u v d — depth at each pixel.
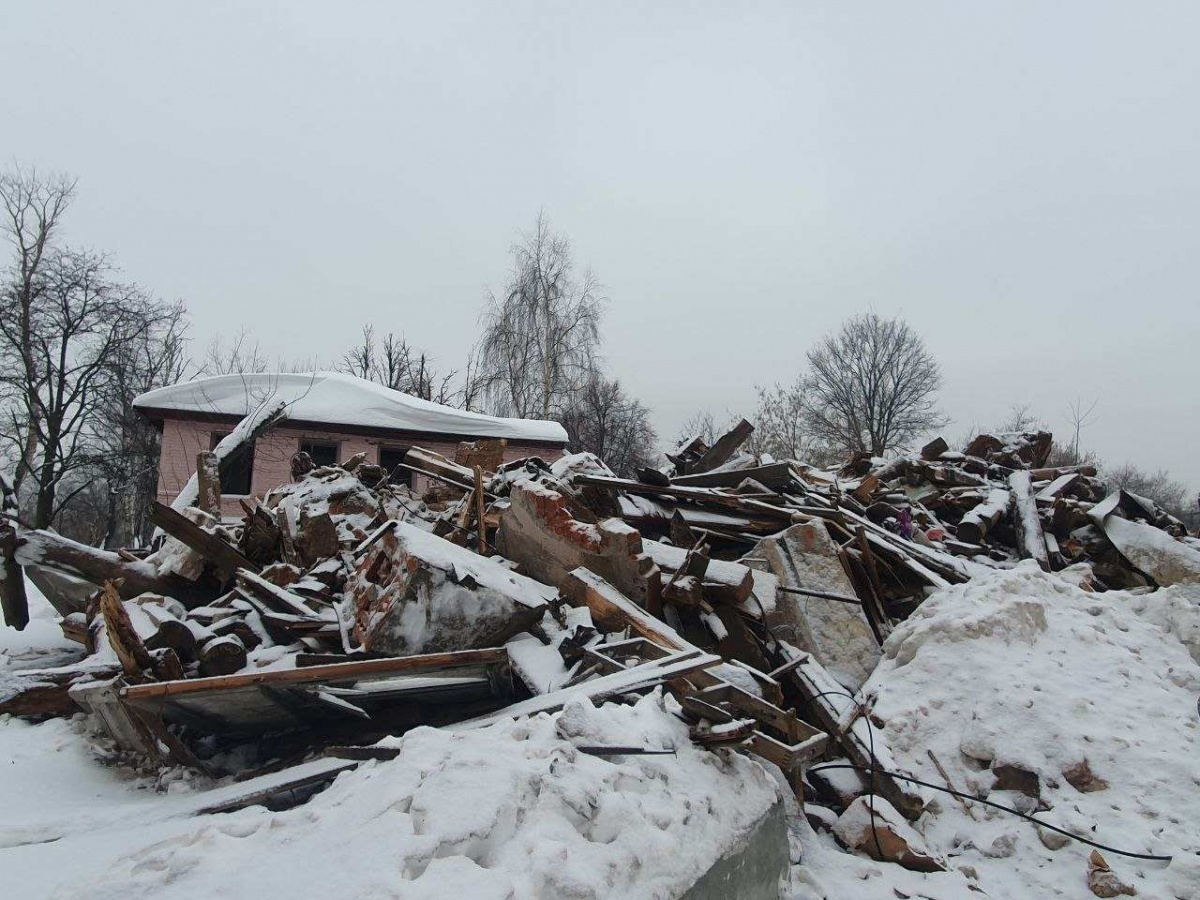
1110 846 4.54
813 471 11.77
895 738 5.58
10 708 6.04
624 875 2.91
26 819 4.05
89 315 25.53
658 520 8.70
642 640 5.72
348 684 4.93
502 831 2.86
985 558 9.83
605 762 3.57
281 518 8.34
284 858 2.70
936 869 4.59
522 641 5.86
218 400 19.69
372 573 6.25
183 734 5.37
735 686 4.82
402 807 2.92
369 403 20.52
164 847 2.92
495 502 8.93
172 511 7.26
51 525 24.83
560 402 31.59
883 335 39.44
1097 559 9.90
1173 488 46.03
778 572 7.18
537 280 31.78
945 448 14.79
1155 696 5.69
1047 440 15.55
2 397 24.94
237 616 6.43
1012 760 5.16
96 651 6.55
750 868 3.78
